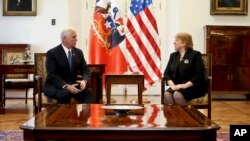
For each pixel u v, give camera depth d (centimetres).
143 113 292
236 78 734
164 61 783
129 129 227
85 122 248
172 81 450
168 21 783
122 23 777
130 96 777
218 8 749
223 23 755
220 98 766
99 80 519
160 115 281
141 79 486
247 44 730
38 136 229
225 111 595
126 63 777
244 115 558
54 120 254
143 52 777
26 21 766
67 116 272
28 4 763
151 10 779
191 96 438
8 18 766
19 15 764
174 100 431
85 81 439
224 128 456
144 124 242
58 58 443
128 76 484
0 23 766
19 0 763
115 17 774
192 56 449
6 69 556
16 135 402
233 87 735
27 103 684
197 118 267
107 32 776
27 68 558
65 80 446
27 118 518
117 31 775
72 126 233
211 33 725
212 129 230
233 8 748
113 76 485
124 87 791
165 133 229
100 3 773
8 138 386
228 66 732
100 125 237
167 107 327
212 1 747
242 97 766
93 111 298
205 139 230
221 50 729
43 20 766
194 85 436
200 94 443
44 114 281
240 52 730
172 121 254
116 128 228
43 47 767
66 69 445
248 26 727
